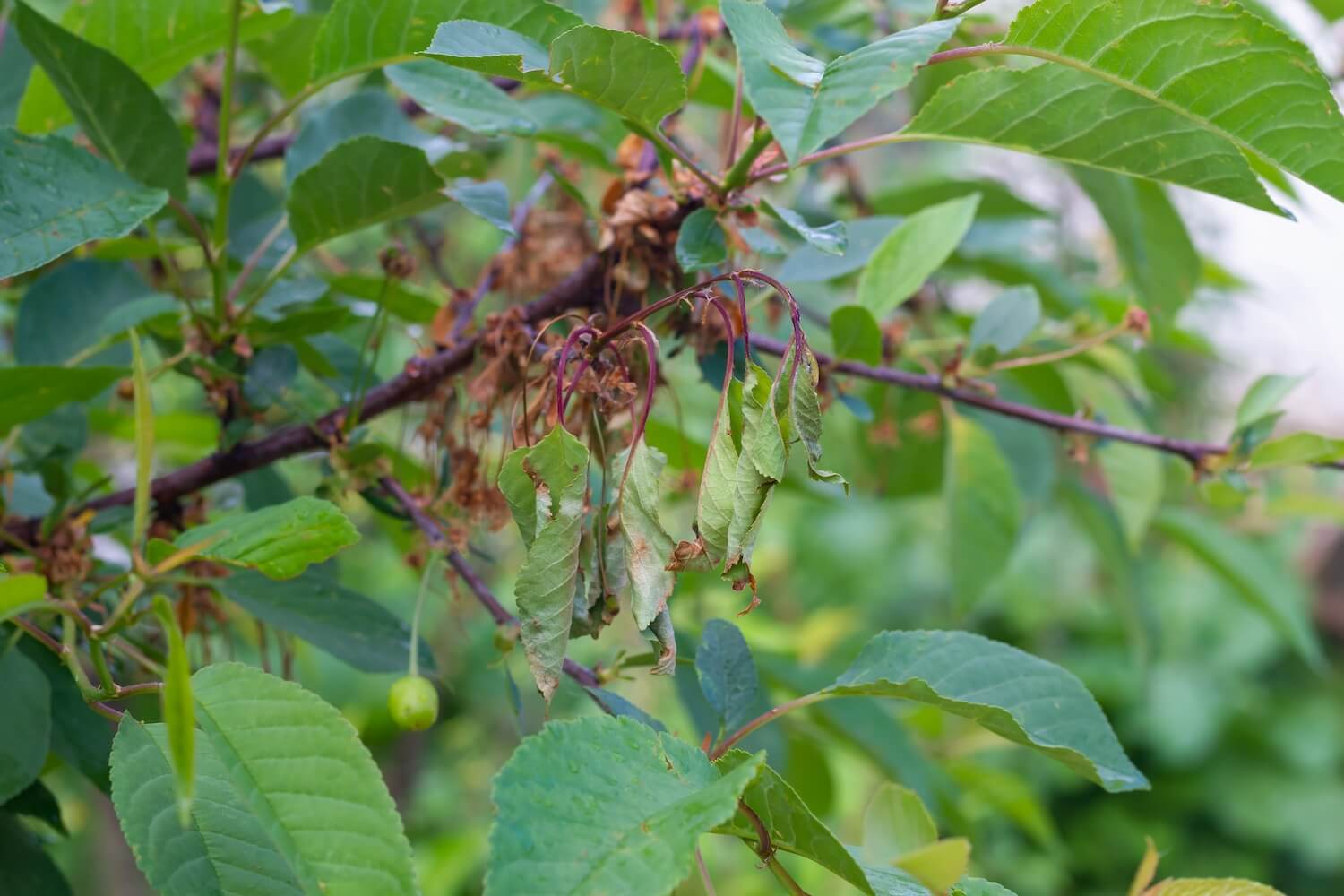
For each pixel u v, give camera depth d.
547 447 0.65
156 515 0.81
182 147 0.76
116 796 0.64
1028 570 2.61
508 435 0.77
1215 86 0.67
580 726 0.62
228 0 0.77
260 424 0.87
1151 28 0.66
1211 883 0.66
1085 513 1.13
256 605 0.76
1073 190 1.75
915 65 0.62
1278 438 0.81
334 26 0.74
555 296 0.78
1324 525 2.62
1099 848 2.58
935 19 0.68
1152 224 0.90
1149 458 1.02
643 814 0.61
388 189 0.75
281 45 0.90
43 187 0.71
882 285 0.85
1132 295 1.06
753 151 0.71
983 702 0.70
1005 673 0.70
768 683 0.91
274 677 0.64
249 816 0.65
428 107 0.77
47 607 0.63
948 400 0.94
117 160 0.76
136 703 0.84
